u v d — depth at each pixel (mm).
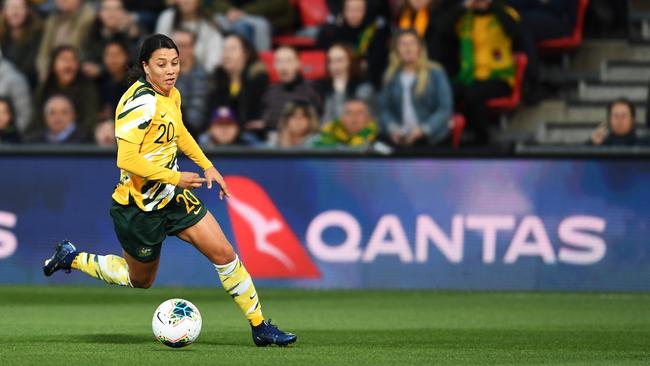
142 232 24625
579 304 41062
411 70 50281
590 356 25219
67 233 47875
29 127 53375
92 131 52250
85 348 25344
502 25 53031
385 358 24047
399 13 54719
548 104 56406
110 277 26266
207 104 52281
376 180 46781
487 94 52938
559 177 46188
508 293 45562
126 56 53125
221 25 57656
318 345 26781
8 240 48125
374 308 39250
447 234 46562
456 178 46531
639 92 57344
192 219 24641
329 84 52219
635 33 60812
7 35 57625
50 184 47969
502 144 55000
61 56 52500
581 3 56844
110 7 55031
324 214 46938
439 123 50125
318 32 56781
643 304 41125
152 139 23922
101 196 47750
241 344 26672
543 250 46188
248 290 25312
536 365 23188
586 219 46031
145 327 31547
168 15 55938
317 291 46031
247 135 51125
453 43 53938
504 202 46344
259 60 52656
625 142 48125
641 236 45812
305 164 47062
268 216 47125
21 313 36469
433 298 43344
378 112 51875
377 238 46750
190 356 23562
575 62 58750
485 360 24016
